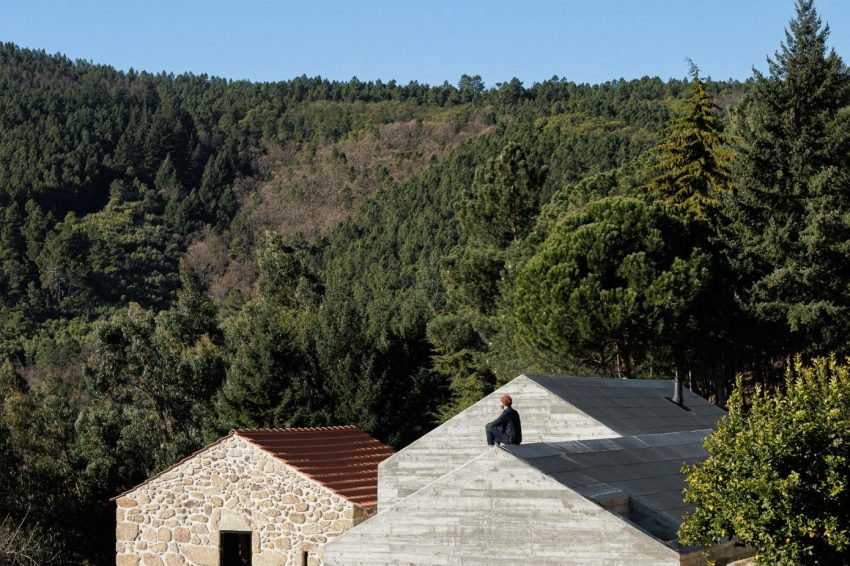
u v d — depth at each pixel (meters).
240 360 46.94
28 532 33.84
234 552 26.19
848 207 41.75
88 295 120.88
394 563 15.72
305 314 59.47
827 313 39.31
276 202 180.75
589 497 15.34
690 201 45.19
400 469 23.52
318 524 23.92
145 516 25.86
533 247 47.38
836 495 14.12
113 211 154.38
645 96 194.88
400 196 140.75
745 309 39.84
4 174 150.12
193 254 151.12
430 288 85.50
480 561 15.27
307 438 28.34
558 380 23.94
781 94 43.84
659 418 24.44
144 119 179.75
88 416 48.62
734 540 16.97
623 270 36.84
